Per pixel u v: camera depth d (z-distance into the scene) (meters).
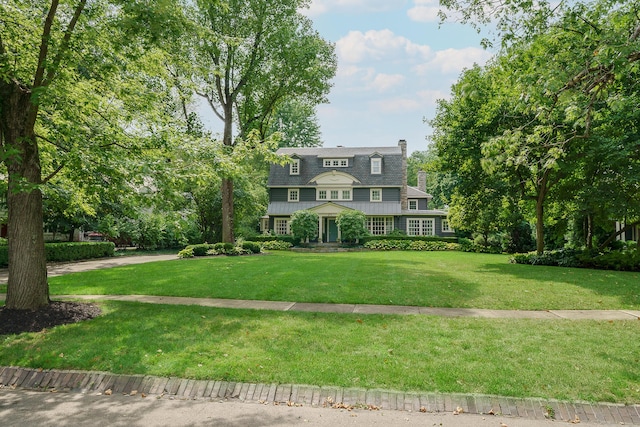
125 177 7.61
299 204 41.25
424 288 11.25
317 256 23.86
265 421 4.32
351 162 42.38
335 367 5.34
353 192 41.12
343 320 7.68
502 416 4.43
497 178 19.30
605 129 15.80
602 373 5.17
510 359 5.62
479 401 4.57
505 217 23.89
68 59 7.42
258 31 25.23
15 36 8.20
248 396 4.85
